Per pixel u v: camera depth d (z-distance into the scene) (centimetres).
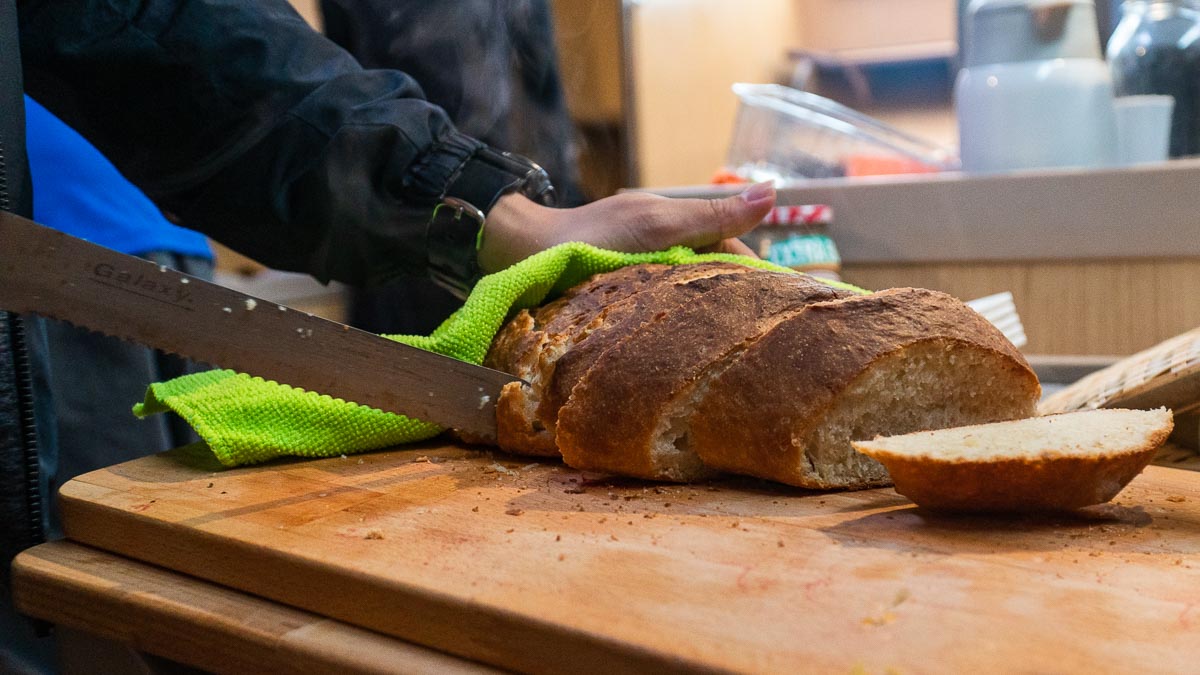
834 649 53
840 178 146
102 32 91
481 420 82
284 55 95
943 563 63
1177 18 130
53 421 96
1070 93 125
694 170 192
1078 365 117
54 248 69
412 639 63
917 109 191
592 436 76
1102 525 67
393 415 84
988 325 76
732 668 52
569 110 153
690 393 75
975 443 69
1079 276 127
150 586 70
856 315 74
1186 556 63
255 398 82
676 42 178
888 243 134
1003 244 128
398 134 94
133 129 96
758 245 116
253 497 75
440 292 134
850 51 192
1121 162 129
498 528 69
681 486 76
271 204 97
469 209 95
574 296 89
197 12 93
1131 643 53
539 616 59
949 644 53
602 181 157
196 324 73
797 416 72
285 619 66
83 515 75
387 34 130
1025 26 126
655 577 62
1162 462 83
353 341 77
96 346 115
